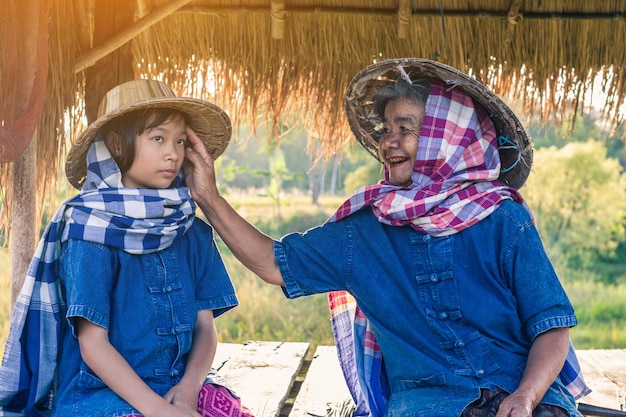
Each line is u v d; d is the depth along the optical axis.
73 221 2.30
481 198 2.50
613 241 14.30
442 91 2.53
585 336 9.95
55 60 2.91
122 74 3.09
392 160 2.61
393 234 2.59
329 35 3.65
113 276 2.35
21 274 2.94
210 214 2.64
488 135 2.58
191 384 2.34
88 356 2.23
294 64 3.67
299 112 3.80
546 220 14.44
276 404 3.14
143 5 3.46
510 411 2.22
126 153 2.37
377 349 2.73
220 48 3.61
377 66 2.61
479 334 2.47
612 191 14.62
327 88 3.72
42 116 2.93
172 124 2.40
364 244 2.64
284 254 2.67
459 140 2.50
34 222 2.96
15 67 2.43
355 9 3.60
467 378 2.43
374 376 2.70
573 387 2.60
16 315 2.30
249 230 2.66
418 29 3.68
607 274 13.38
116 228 2.32
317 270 2.67
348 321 2.84
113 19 3.02
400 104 2.57
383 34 3.67
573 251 14.07
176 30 3.57
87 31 3.03
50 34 2.89
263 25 3.60
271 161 16.00
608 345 9.64
